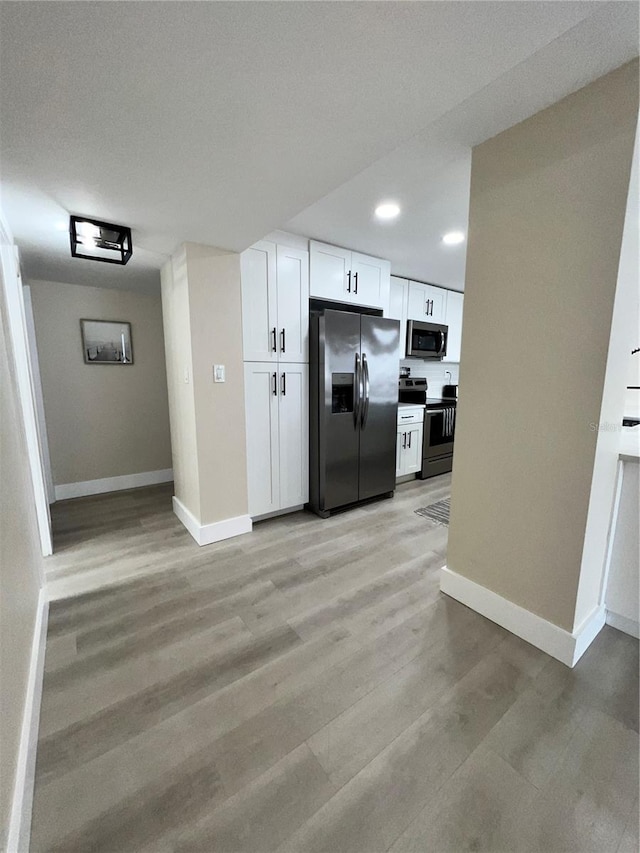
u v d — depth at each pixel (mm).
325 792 1079
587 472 1418
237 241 2348
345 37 883
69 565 2352
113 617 1850
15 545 1393
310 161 1433
